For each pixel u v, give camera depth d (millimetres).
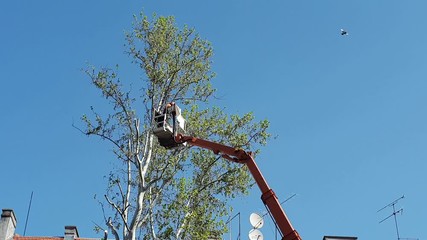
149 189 31531
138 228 30109
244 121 34625
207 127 34219
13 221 38219
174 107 26719
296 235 25266
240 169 34250
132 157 31484
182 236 30875
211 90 34719
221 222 32438
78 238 38594
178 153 32844
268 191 26250
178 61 34062
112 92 32188
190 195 32188
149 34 33938
